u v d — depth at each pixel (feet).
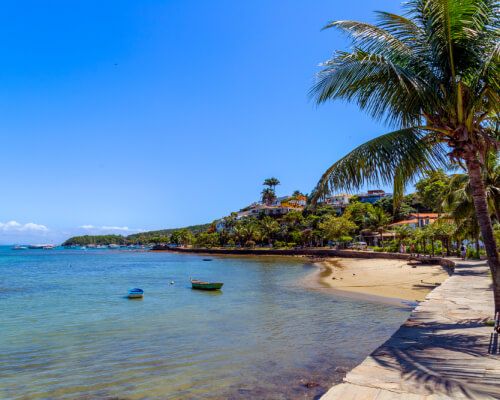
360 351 37.81
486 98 29.30
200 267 214.28
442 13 26.50
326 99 31.32
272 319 56.34
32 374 32.78
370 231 280.51
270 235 391.04
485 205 28.09
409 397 14.58
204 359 36.29
